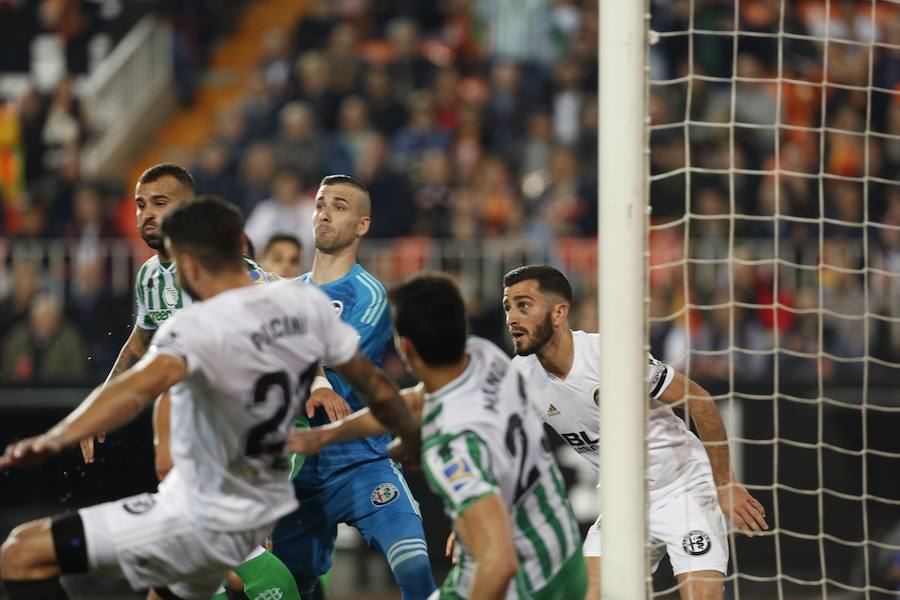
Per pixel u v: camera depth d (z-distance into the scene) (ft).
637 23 55.57
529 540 50.16
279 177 143.64
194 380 48.26
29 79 181.16
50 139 162.50
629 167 55.36
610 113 55.57
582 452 70.03
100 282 132.77
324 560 71.72
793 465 113.60
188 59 187.73
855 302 123.24
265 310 49.42
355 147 155.12
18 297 131.34
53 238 141.79
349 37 166.40
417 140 154.40
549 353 65.57
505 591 45.83
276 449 51.11
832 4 159.33
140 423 89.56
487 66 166.91
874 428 113.80
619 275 55.26
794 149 142.61
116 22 185.47
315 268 70.69
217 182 151.94
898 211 134.31
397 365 119.24
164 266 64.23
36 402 116.98
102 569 51.13
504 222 141.28
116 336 131.44
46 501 109.50
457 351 48.73
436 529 114.21
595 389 65.72
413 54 166.09
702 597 67.82
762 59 154.71
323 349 51.01
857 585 109.81
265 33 196.03
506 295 63.98
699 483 70.23
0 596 55.16
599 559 67.51
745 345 121.90
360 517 69.15
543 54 165.99
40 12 181.98
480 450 47.29
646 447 55.47
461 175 148.97
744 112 149.28
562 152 146.92
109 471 85.66
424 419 48.91
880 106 151.94
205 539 50.96
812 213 135.85
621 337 55.16
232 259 50.37
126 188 155.02
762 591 112.16
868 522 112.68
